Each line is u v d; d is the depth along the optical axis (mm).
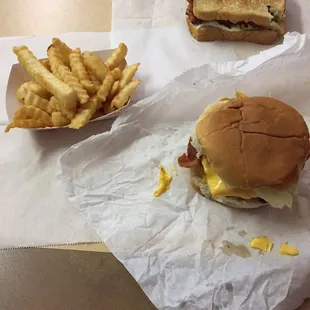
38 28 421
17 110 337
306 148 296
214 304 272
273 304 271
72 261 299
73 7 433
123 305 282
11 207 323
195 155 313
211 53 396
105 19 424
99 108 354
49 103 339
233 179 287
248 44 401
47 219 316
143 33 409
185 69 385
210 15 382
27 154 347
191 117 357
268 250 295
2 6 437
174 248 296
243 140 290
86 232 309
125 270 294
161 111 350
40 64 345
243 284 277
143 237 301
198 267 287
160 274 284
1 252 305
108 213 313
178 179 329
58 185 331
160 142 347
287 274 281
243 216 311
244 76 346
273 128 294
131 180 329
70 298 287
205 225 308
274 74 348
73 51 362
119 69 353
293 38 343
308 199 317
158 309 276
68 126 331
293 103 359
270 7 385
